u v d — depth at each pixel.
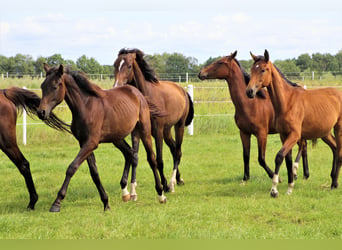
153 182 10.19
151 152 8.20
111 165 12.05
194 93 22.31
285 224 6.75
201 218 7.12
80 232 6.30
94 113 7.18
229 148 15.07
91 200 8.44
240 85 9.55
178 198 8.59
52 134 16.67
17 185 9.83
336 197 8.46
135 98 8.09
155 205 8.04
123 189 8.36
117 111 7.53
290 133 8.63
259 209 7.55
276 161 8.45
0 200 8.55
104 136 7.43
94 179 7.44
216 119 19.41
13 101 7.73
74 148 15.23
